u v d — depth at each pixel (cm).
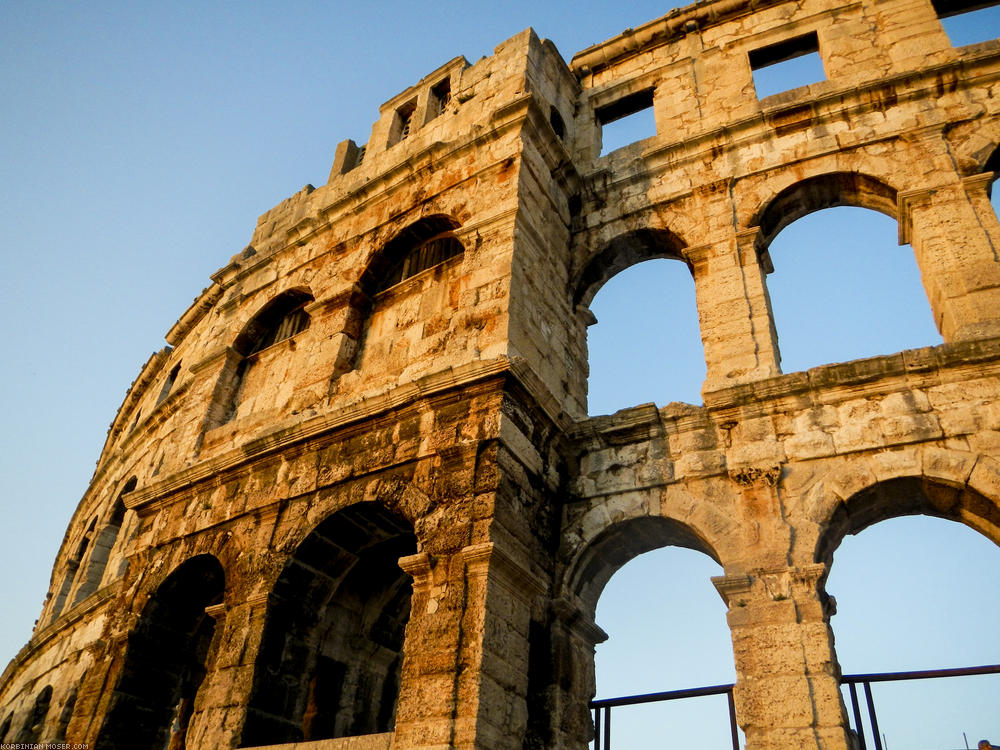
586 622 1523
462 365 1554
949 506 1355
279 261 2481
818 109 1862
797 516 1368
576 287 1973
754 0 2206
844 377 1438
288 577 1669
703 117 2073
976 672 1162
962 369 1370
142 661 1908
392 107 2592
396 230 2081
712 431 1541
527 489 1506
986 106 1705
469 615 1285
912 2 1984
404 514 1500
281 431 1833
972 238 1526
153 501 2155
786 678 1216
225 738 1489
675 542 1556
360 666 1888
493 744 1186
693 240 1841
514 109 1988
